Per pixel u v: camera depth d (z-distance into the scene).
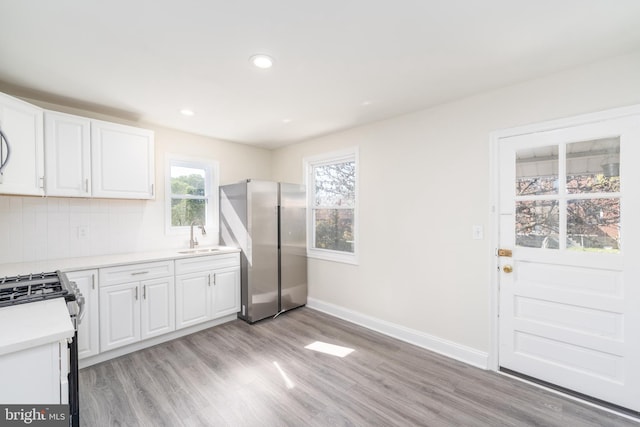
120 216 2.94
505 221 2.24
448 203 2.53
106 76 2.03
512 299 2.22
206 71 1.97
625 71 1.77
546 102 2.04
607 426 1.68
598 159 1.88
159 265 2.68
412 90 2.28
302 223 3.78
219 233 3.71
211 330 3.04
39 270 2.08
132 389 2.02
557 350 2.04
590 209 1.92
